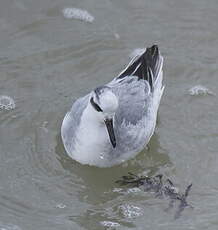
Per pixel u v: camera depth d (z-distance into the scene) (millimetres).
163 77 15172
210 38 16109
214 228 11609
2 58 15242
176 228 11617
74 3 16625
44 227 11555
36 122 13883
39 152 13219
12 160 12984
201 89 14867
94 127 12305
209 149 13453
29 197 12211
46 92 14594
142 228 11648
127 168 13117
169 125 14039
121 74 13562
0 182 12492
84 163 12930
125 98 13023
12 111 14055
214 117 14211
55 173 12805
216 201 12219
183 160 13227
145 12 16609
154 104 13492
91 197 12359
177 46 15914
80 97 14352
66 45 15703
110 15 16578
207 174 12883
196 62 15508
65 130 13008
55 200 12211
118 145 12625
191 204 12164
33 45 15680
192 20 16484
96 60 15484
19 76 14898
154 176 12906
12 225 11531
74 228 11602
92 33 16062
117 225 11719
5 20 16125
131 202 12258
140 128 12945
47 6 16484
